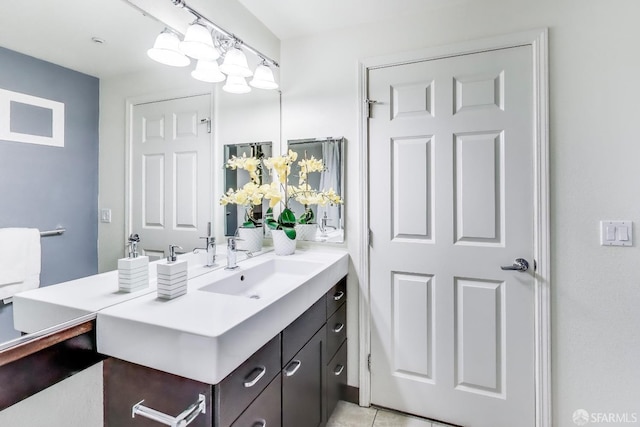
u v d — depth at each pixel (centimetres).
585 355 151
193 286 125
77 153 100
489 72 163
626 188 144
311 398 142
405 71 180
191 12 136
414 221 179
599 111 147
